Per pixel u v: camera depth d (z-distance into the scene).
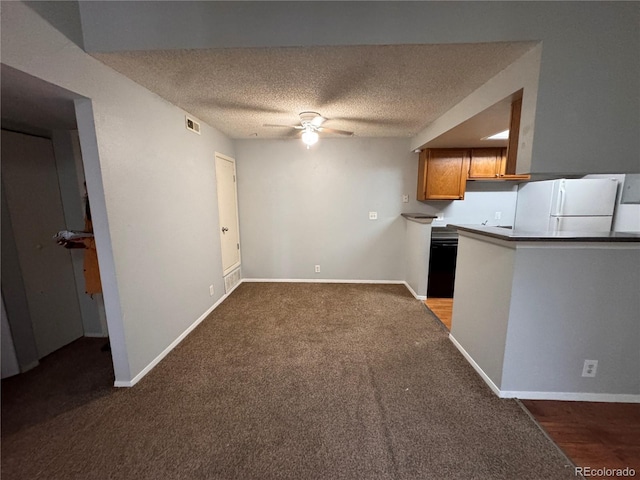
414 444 1.52
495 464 1.40
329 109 2.74
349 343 2.62
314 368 2.23
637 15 1.56
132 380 2.03
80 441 1.54
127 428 1.63
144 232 2.17
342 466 1.40
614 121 1.65
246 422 1.68
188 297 2.84
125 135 1.97
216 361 2.34
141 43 1.63
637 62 1.59
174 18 1.61
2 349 2.09
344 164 4.18
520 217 4.02
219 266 3.63
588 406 1.79
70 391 1.96
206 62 1.79
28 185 2.30
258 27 1.60
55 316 2.52
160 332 2.37
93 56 1.69
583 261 1.70
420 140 3.68
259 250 4.45
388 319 3.14
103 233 1.83
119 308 1.92
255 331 2.87
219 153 3.61
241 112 2.82
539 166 1.70
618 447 1.49
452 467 1.38
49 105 1.82
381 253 4.39
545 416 1.71
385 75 1.99
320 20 1.59
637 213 3.10
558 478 1.33
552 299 1.75
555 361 1.82
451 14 1.57
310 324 3.03
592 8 1.56
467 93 2.33
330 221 4.33
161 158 2.39
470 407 1.79
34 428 1.63
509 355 1.83
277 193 4.29
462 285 2.42
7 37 1.26
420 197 4.07
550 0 1.55
